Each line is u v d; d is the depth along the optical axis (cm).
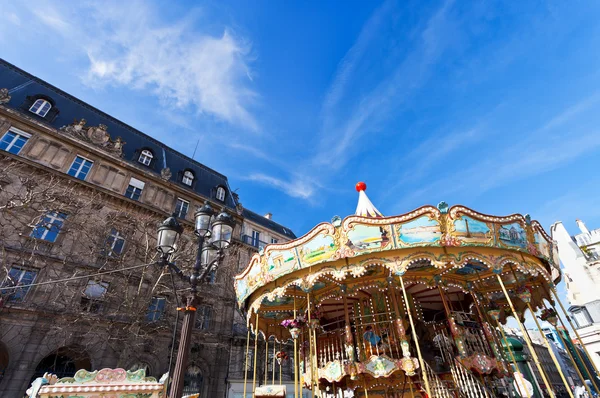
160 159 2973
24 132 2136
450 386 913
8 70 2473
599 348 2941
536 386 1156
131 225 2256
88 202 2130
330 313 1406
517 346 1226
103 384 672
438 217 819
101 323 1798
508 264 987
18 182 1911
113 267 2003
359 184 1373
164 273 1947
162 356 1995
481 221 828
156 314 2064
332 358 1098
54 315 1717
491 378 984
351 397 1088
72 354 1808
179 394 593
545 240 952
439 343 1034
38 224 1800
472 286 1140
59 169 2169
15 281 1684
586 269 3306
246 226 3303
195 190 3039
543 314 1146
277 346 2591
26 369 1584
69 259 1892
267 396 976
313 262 881
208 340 2255
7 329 1602
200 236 792
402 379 961
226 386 2236
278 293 959
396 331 1020
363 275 1045
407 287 1134
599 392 975
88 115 2683
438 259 820
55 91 2622
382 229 829
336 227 863
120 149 2597
